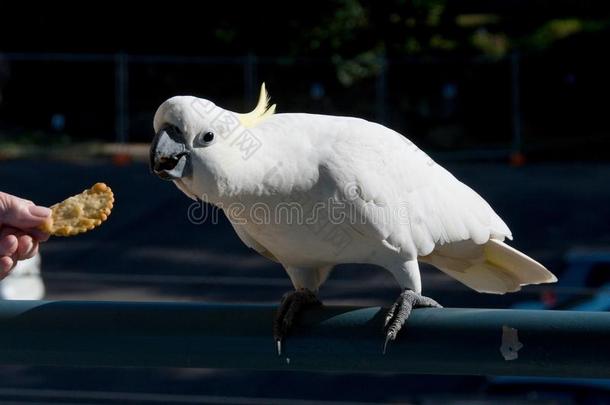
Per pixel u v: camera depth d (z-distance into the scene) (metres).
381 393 10.12
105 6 24.42
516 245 15.90
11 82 24.09
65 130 23.33
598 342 3.02
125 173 19.61
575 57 23.69
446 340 3.18
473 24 26.64
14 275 10.90
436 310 3.25
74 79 24.28
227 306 3.32
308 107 23.50
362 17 24.48
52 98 24.11
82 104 24.11
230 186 3.80
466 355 3.14
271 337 3.25
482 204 4.51
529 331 3.08
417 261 4.34
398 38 24.47
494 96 23.64
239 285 13.59
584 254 11.23
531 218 17.08
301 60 21.28
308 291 3.74
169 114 3.72
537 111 23.39
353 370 3.30
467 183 19.31
